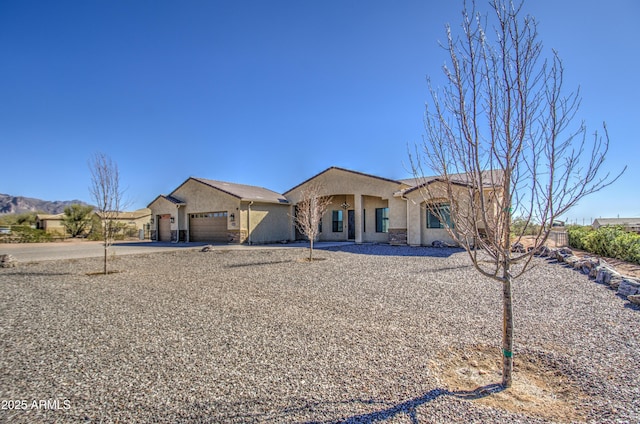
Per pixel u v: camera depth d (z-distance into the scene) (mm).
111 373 3617
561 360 3789
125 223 36156
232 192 22516
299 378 3428
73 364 3863
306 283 8617
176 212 26312
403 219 19000
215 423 2682
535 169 3191
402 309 6055
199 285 8562
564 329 4848
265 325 5219
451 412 2783
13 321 5605
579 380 3334
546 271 9711
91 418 2777
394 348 4215
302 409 2859
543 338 4504
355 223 21266
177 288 8219
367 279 9023
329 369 3631
